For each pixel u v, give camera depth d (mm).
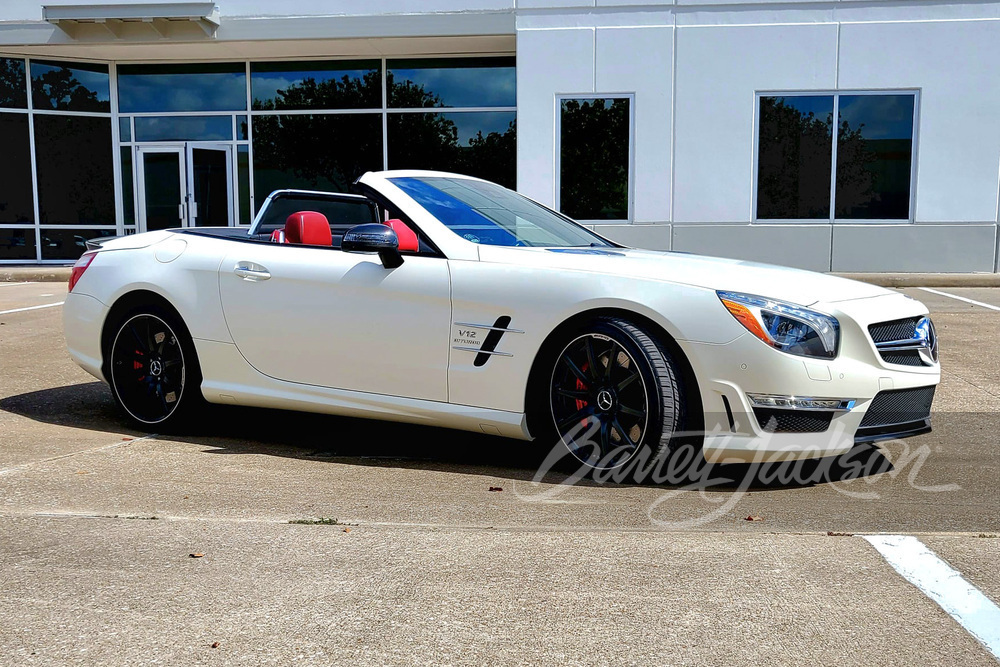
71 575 2715
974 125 13500
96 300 4848
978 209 13648
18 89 16141
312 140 16234
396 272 4121
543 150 14156
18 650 2258
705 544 3008
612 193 14156
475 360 3936
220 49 15406
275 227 4969
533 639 2322
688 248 14086
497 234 4266
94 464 4023
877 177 13797
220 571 2752
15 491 3568
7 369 6578
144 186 16641
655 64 13828
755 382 3520
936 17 13398
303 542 3012
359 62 15953
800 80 13672
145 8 14273
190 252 4695
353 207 4910
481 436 4629
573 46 13930
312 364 4301
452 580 2691
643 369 3623
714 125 13852
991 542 3037
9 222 16375
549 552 2926
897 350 3756
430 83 15859
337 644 2293
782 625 2404
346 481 3799
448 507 3439
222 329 4512
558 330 3832
